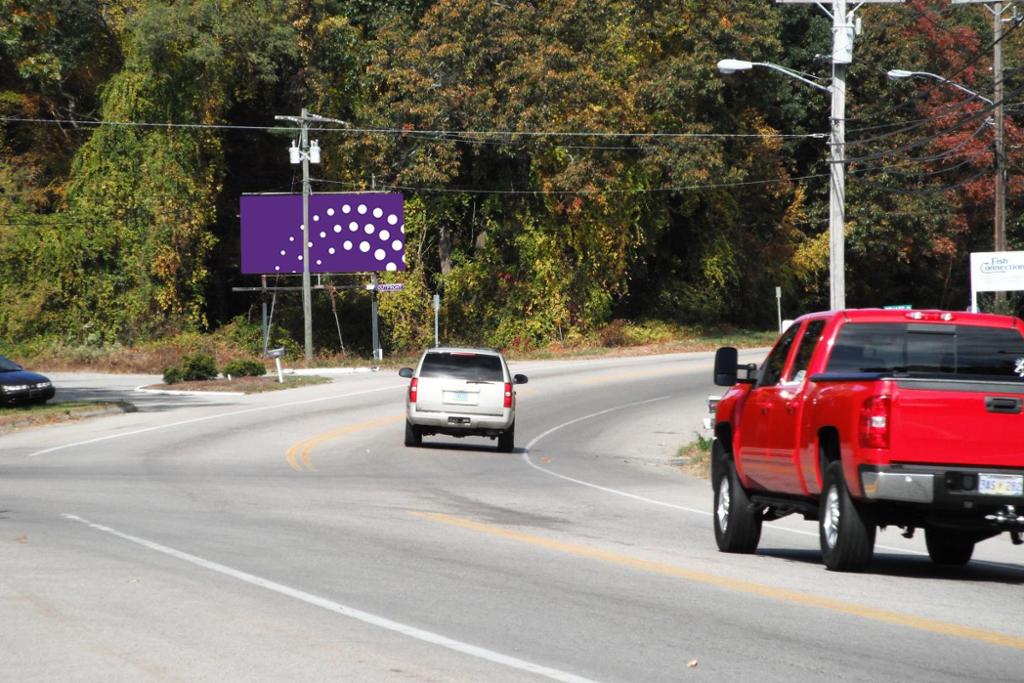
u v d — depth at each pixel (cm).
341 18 8988
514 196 8981
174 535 1866
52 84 9069
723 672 1028
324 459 3506
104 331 8531
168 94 8562
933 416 1460
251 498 2452
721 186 9088
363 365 7919
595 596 1402
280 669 1027
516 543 1870
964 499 1462
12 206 8631
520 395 5938
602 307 9031
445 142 8525
